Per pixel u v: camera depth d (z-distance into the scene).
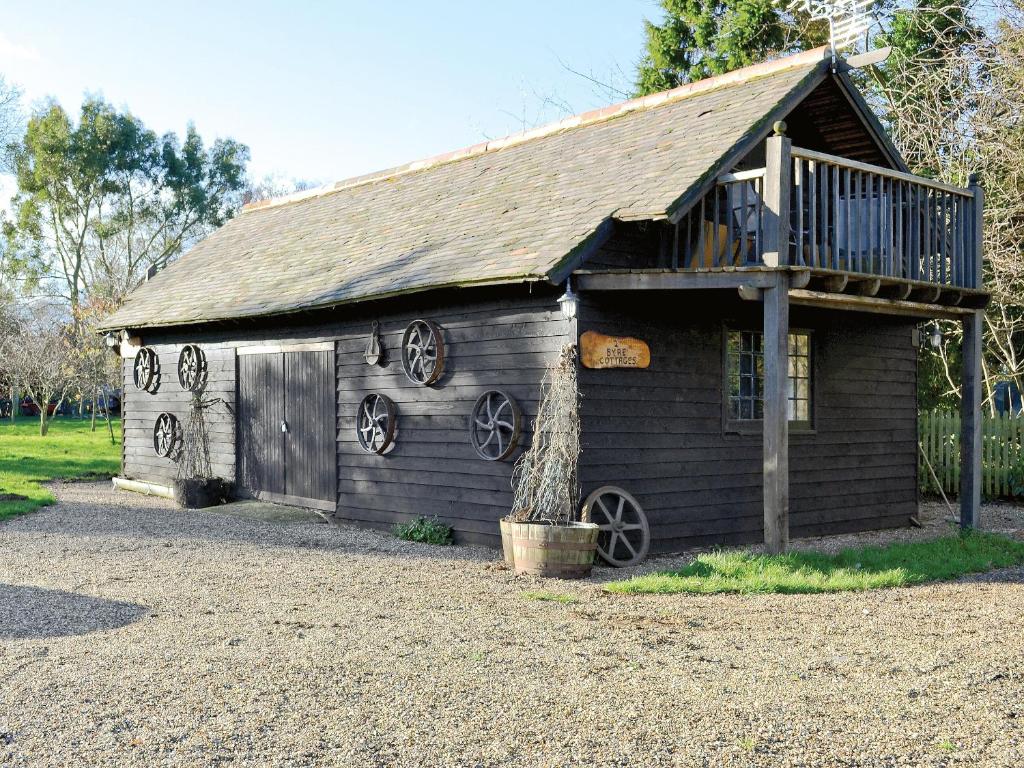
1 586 8.30
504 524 9.41
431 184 15.62
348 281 12.56
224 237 20.14
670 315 10.91
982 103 18.11
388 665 5.76
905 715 4.96
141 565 9.37
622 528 10.05
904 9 22.66
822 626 6.90
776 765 4.31
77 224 43.62
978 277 11.89
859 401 13.24
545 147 14.20
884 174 10.51
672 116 12.46
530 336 10.38
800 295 9.80
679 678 5.54
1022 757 4.43
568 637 6.48
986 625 6.98
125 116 44.12
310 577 8.77
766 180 9.35
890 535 12.82
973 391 12.03
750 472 11.72
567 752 4.44
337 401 13.15
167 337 17.02
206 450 15.38
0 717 4.89
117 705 5.05
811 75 11.17
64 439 29.17
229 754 4.41
